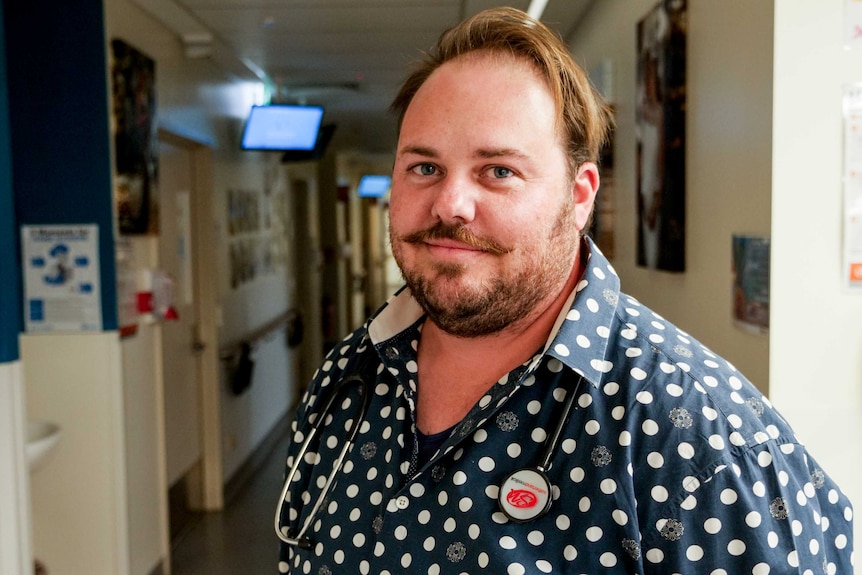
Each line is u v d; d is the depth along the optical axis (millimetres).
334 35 4180
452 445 891
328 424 1121
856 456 1806
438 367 999
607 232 3471
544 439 872
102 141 3061
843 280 1775
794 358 1800
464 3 3572
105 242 3100
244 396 5363
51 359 3117
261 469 5566
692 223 2367
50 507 3119
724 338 2107
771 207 1777
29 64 3047
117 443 3143
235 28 3963
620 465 812
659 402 820
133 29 3383
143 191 3426
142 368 3471
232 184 5129
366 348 1128
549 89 871
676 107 2414
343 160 12219
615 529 806
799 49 1746
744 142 1937
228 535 4219
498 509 856
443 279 865
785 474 796
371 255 14305
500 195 846
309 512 1083
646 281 2889
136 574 3357
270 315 6363
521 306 879
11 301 2254
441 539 881
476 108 846
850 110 1747
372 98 6391
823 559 815
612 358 875
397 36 4234
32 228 3090
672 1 2410
